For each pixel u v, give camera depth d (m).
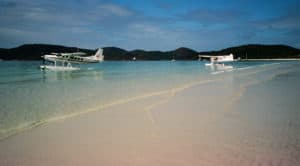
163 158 4.77
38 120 7.93
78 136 6.18
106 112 9.02
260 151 4.99
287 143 5.44
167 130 6.59
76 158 4.83
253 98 11.59
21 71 46.84
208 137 5.95
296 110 8.78
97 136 6.16
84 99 12.44
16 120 7.96
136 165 4.50
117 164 4.55
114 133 6.39
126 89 16.72
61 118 8.16
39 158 4.84
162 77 28.83
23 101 11.95
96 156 4.92
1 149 5.32
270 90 14.34
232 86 16.95
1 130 6.78
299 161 4.50
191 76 29.72
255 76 26.19
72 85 20.11
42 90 16.58
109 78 28.36
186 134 6.21
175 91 14.90
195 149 5.18
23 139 5.99
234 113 8.47
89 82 23.05
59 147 5.42
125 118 8.02
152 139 5.88
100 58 66.94
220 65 82.56
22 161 4.71
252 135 6.03
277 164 4.39
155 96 13.02
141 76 31.62
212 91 14.51
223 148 5.21
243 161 4.55
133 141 5.75
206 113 8.56
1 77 30.75
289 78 22.81
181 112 8.79
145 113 8.73
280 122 7.20
